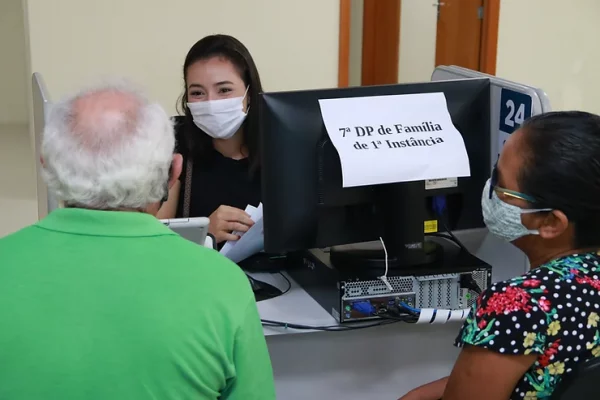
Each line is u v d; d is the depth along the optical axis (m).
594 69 4.14
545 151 1.17
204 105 2.01
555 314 1.12
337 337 1.79
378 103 1.64
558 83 4.12
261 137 1.59
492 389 1.15
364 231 1.68
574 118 1.19
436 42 4.32
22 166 5.21
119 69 3.59
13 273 0.99
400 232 1.66
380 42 4.58
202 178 2.14
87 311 0.96
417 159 1.60
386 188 1.64
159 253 1.02
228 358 1.00
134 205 1.04
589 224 1.19
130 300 0.97
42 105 1.68
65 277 0.98
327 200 1.62
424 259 1.69
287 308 1.71
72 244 1.01
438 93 1.70
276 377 1.80
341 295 1.61
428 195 1.68
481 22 3.99
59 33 3.50
